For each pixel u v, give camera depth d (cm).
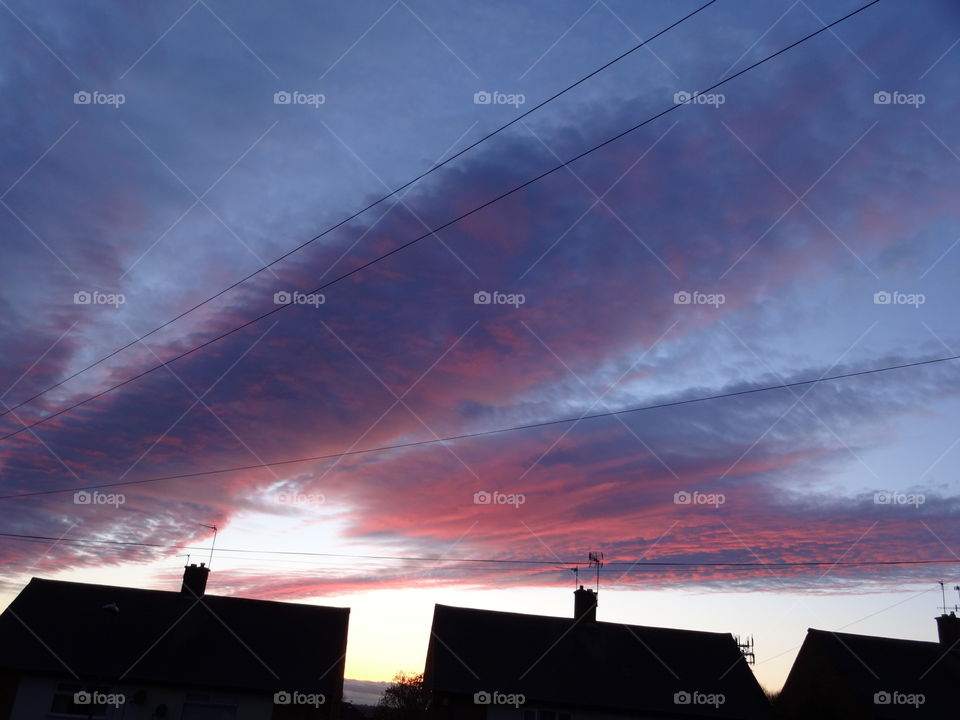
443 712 2972
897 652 3622
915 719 3216
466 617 3362
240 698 2844
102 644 2917
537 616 3456
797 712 3678
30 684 2747
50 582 3155
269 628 3153
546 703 2989
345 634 3216
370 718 5625
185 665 2884
